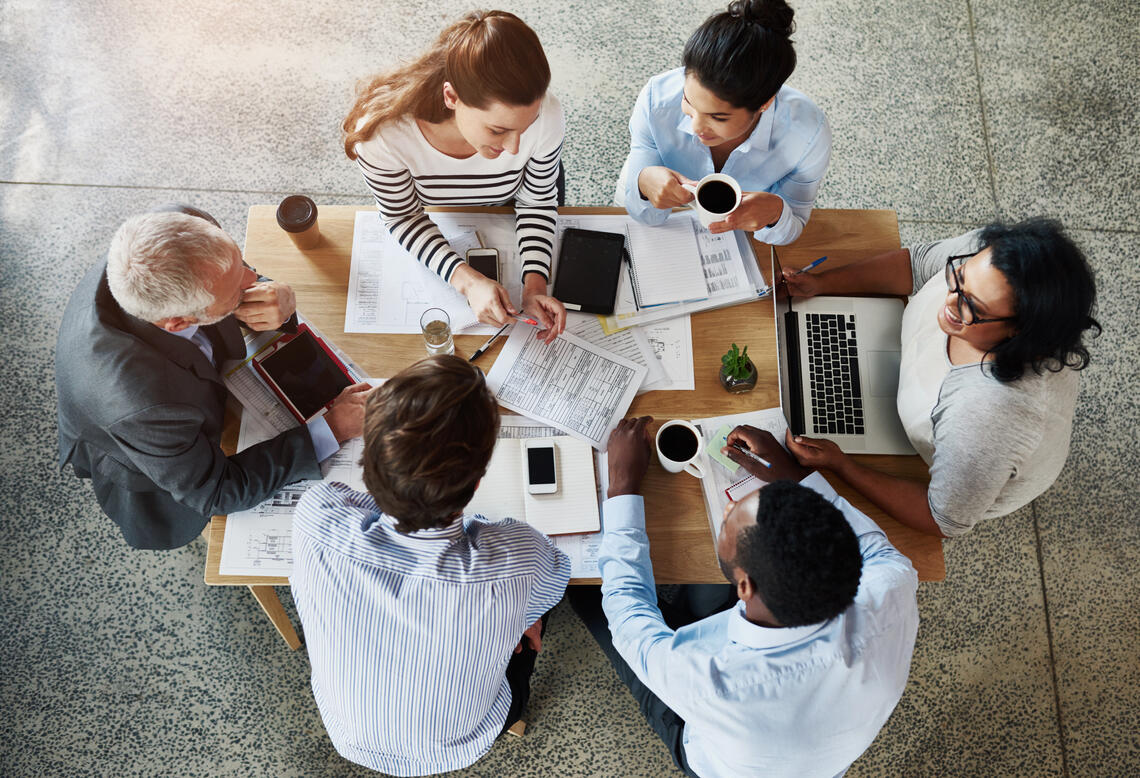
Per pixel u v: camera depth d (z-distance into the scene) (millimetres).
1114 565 2334
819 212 1829
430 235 1678
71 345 1428
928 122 2834
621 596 1404
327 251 1711
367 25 2836
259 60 2764
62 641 2111
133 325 1410
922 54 2926
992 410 1398
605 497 1551
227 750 2053
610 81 2826
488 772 2082
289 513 1522
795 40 2922
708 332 1691
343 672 1238
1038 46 2961
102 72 2709
